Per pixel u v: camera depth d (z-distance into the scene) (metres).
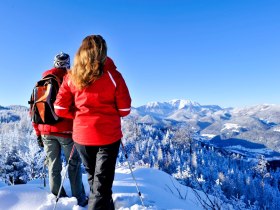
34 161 19.78
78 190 4.82
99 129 3.58
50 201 4.55
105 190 3.61
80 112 3.63
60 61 4.89
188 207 5.23
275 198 37.19
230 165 121.06
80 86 3.47
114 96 3.62
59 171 4.81
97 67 3.40
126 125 113.88
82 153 3.73
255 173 83.94
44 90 4.68
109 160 3.64
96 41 3.45
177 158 86.56
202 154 120.56
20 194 4.66
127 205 4.56
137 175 6.90
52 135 4.68
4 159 27.50
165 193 5.73
